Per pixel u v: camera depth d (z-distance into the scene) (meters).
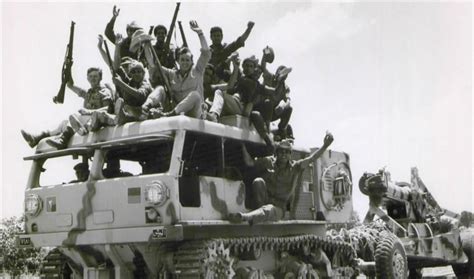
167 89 12.55
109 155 13.77
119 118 12.06
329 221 14.99
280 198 13.33
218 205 11.96
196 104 12.06
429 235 18.92
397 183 19.92
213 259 11.24
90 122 12.45
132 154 13.64
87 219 11.97
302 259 14.62
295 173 13.45
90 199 11.95
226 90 13.41
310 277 14.16
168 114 11.88
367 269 16.72
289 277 14.00
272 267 14.13
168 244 11.84
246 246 12.38
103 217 11.71
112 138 12.10
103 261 12.54
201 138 12.65
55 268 14.23
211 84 13.98
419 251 18.20
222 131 12.38
